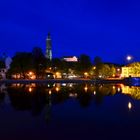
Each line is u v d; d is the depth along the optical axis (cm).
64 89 8562
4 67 17288
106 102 4981
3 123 3005
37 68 15950
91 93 7081
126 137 2408
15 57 16112
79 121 3127
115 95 6494
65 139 2352
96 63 19100
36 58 15962
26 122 3061
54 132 2595
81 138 2384
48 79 15600
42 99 5572
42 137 2420
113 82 14350
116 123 3003
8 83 12862
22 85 11006
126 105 4531
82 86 10406
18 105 4584
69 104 4703
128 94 6794
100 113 3675
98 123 3008
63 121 3119
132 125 2895
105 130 2672
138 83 13225
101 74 19425
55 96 6244
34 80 14262
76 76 19088
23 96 6266
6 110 3978
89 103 4853
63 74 19150
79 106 4422
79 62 19075
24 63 15788
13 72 16000
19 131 2633
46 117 3381
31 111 3869
